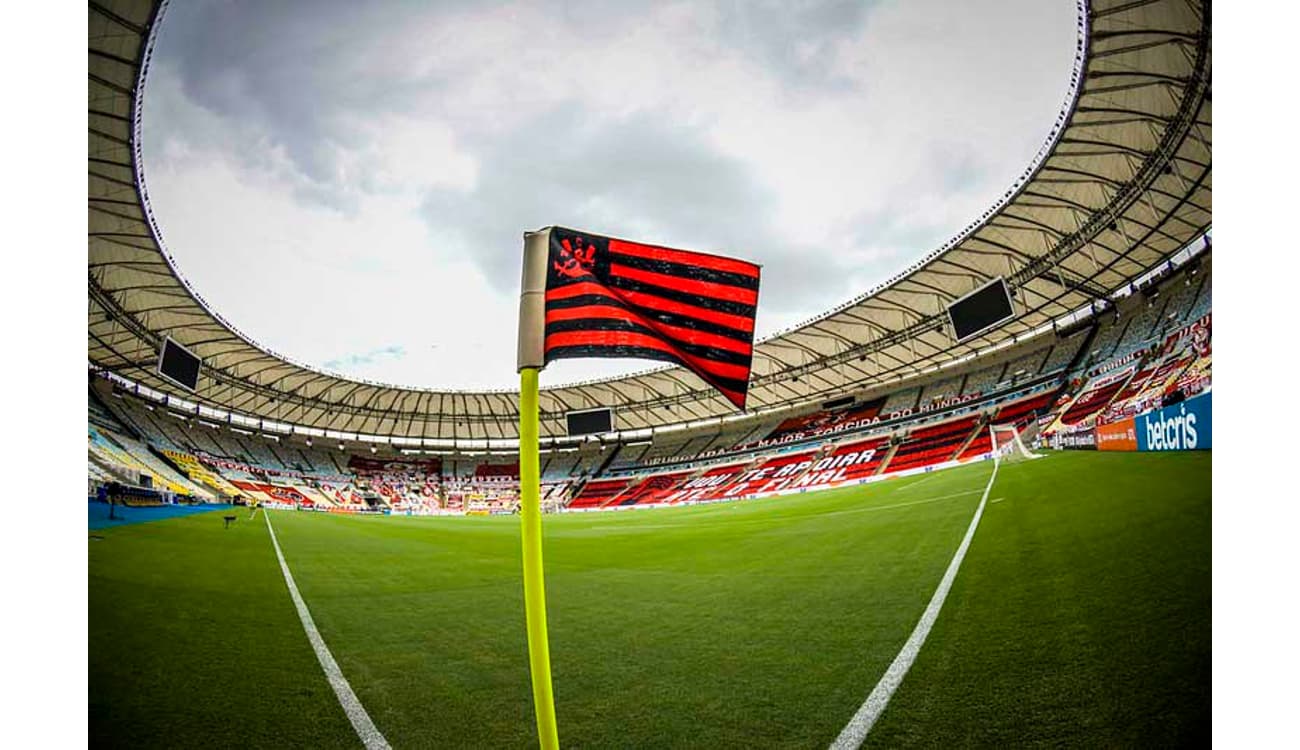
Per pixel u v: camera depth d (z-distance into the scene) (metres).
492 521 21.06
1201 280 19.55
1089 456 13.74
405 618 5.09
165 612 5.21
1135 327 22.41
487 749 2.50
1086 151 15.57
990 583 4.55
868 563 6.14
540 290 1.75
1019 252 20.39
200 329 23.92
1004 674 2.82
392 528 16.48
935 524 8.20
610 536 12.66
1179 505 6.21
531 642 1.68
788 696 2.82
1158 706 2.40
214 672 3.59
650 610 4.98
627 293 1.82
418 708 2.97
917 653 3.22
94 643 4.20
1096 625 3.29
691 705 2.80
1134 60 12.95
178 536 11.25
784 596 5.06
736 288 1.89
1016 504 8.58
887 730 2.41
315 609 5.49
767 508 17.61
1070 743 2.21
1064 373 24.91
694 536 11.26
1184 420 10.33
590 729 2.62
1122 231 18.83
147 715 2.96
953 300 23.86
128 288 20.28
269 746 2.61
